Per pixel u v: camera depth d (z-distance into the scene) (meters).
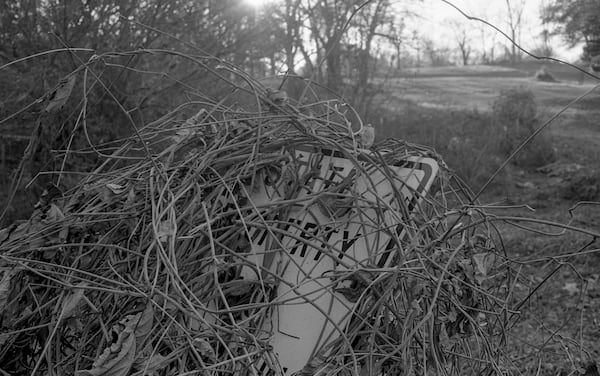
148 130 2.54
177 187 2.05
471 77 39.53
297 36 9.05
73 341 2.02
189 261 1.92
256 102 2.27
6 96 6.18
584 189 10.57
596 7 23.28
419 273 1.90
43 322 2.01
